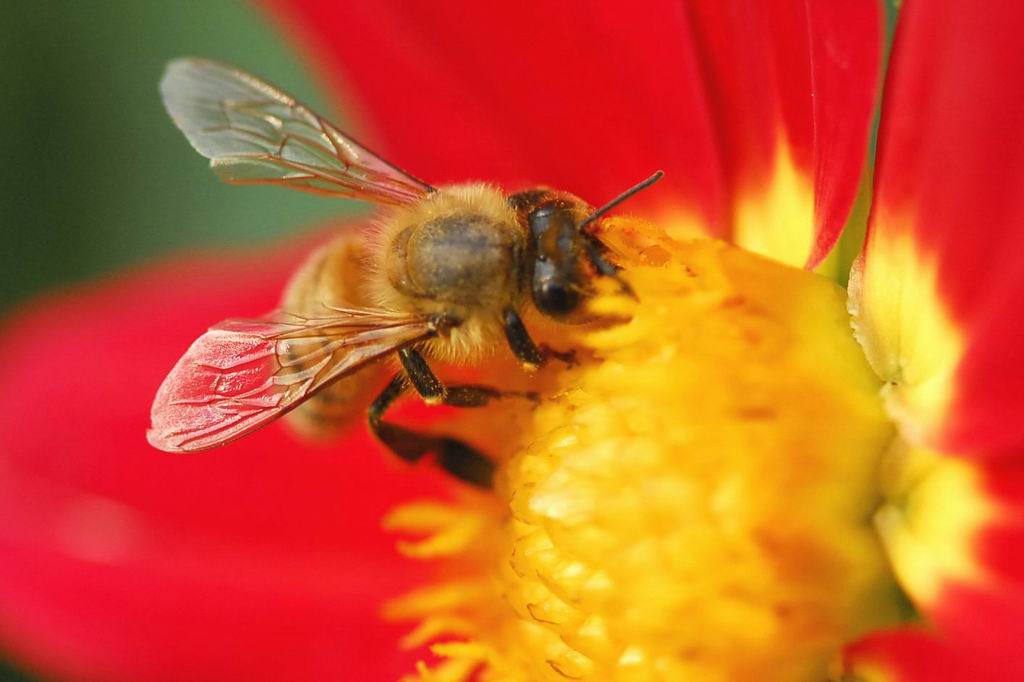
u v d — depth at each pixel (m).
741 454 0.11
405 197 0.12
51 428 0.13
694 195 0.11
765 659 0.11
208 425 0.11
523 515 0.11
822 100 0.11
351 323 0.11
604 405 0.11
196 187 0.14
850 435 0.11
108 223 0.14
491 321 0.11
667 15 0.11
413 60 0.12
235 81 0.12
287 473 0.12
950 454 0.10
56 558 0.12
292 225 0.14
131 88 0.14
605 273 0.11
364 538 0.12
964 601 0.10
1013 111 0.10
